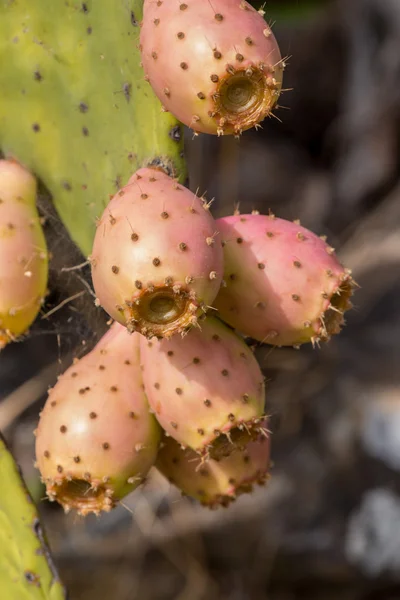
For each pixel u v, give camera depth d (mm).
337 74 2346
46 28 756
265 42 638
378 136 2002
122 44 726
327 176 2225
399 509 1429
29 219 745
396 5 1967
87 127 750
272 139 2377
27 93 761
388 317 1611
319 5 2371
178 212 628
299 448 1496
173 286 616
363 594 1432
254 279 665
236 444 678
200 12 639
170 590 1407
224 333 672
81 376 689
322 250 671
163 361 665
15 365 1522
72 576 1396
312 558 1423
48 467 678
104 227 632
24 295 735
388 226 1765
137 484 691
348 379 1512
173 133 710
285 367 1491
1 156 771
